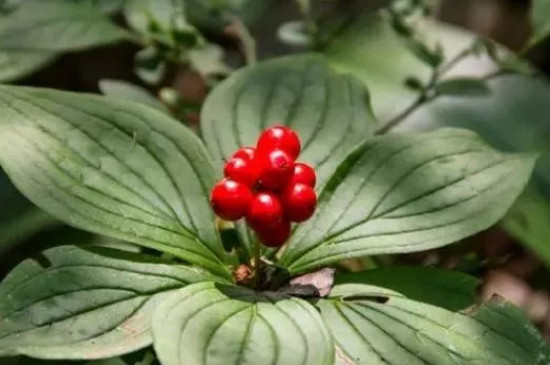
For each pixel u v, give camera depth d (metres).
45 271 0.42
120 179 0.43
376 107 0.59
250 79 0.47
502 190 0.44
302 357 0.40
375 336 0.42
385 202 0.44
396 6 0.57
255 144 0.46
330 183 0.44
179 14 0.55
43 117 0.44
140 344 0.41
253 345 0.40
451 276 0.44
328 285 0.43
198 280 0.43
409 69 0.60
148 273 0.42
